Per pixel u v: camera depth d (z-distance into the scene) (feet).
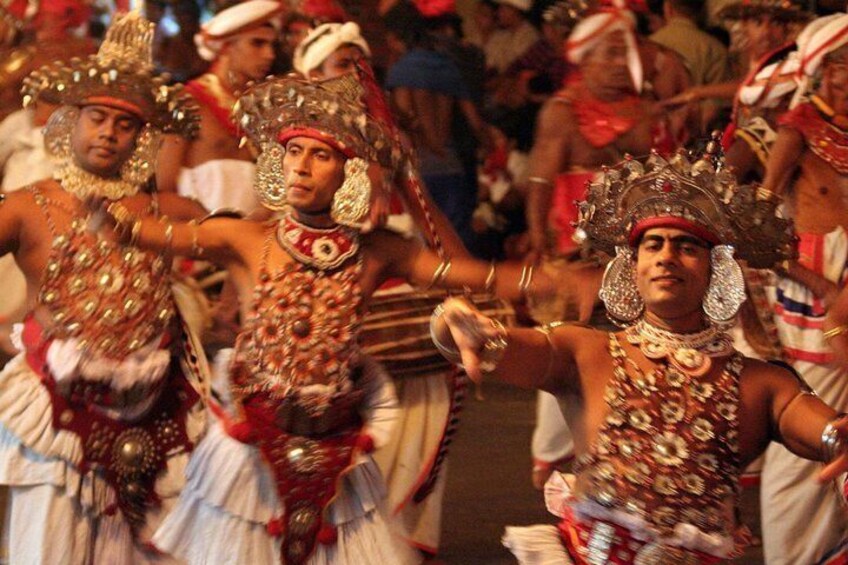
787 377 18.15
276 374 20.67
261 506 20.63
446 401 26.89
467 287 21.18
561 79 48.78
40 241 22.76
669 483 17.49
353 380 21.11
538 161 30.17
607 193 18.63
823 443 17.48
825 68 27.02
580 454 18.16
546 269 21.18
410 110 42.86
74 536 22.63
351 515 21.07
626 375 17.97
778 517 26.66
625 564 17.63
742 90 29.01
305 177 20.83
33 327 22.86
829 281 26.27
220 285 28.35
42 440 22.45
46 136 23.27
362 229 21.34
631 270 18.67
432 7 43.88
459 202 43.96
